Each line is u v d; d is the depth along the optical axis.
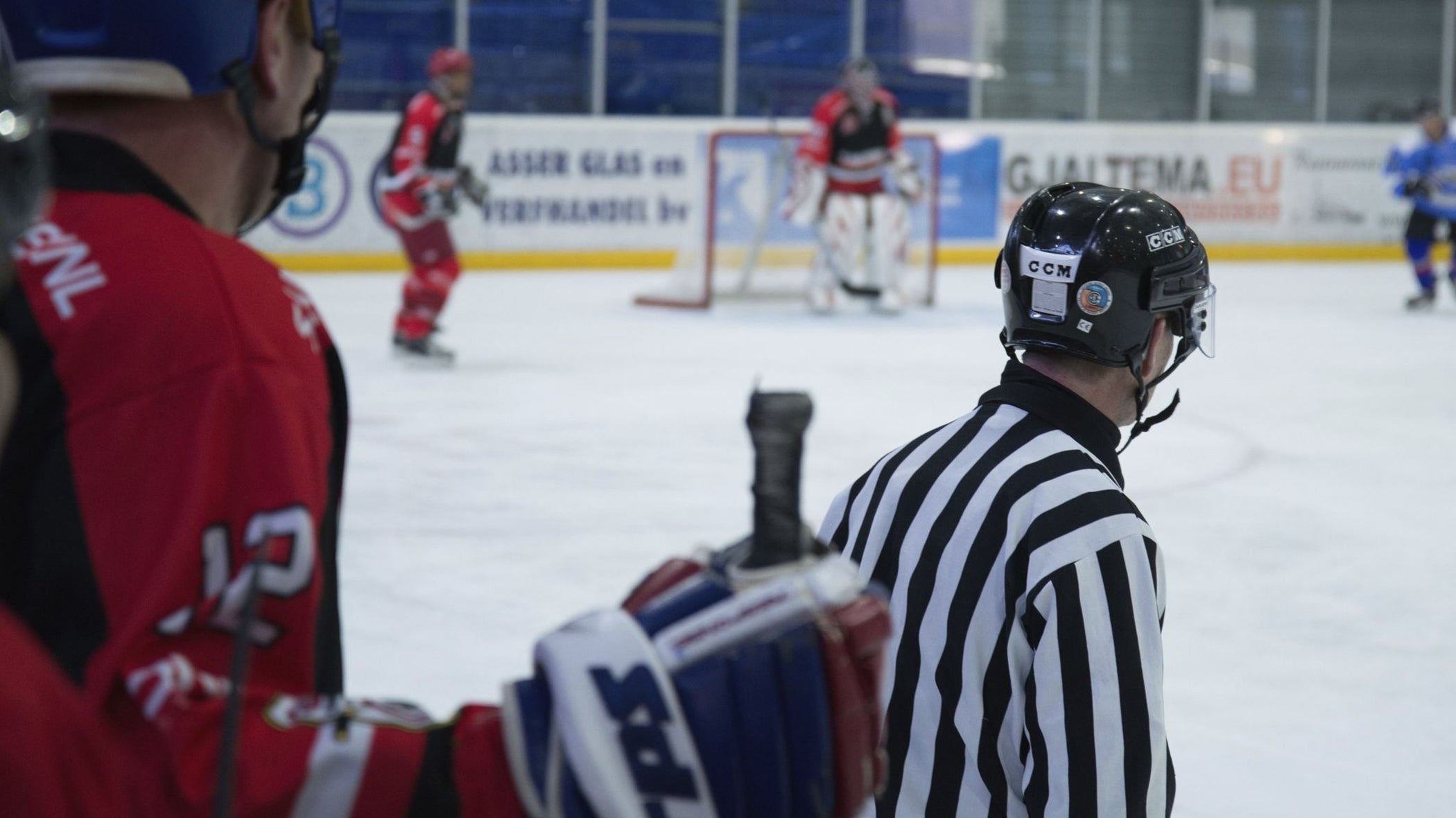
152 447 1.50
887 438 13.26
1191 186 31.19
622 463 12.12
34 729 1.10
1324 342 20.39
